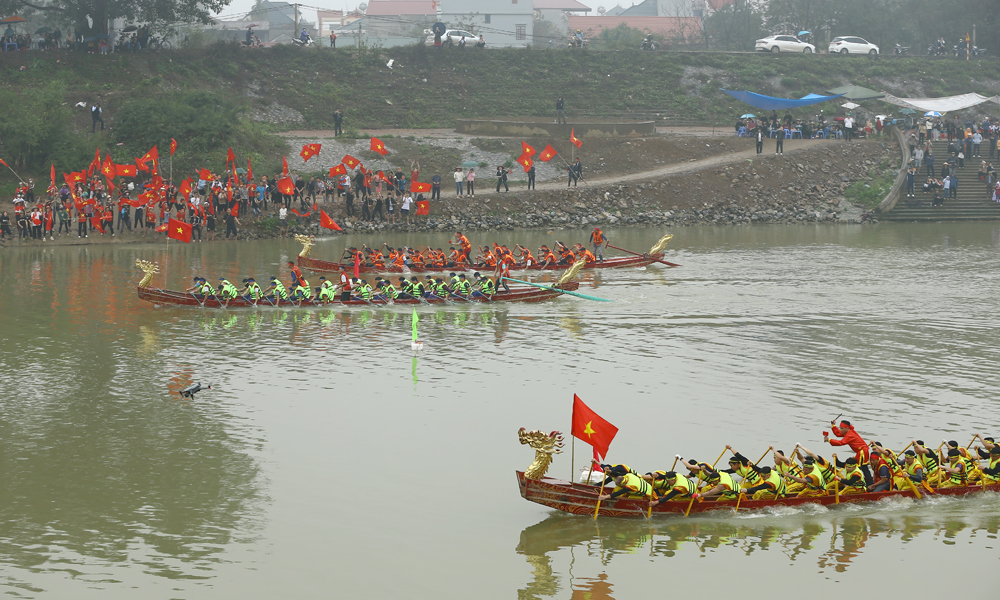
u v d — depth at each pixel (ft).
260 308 130.93
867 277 155.63
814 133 286.05
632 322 122.11
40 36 322.14
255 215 208.85
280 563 55.47
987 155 268.41
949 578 53.57
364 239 206.08
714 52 347.36
